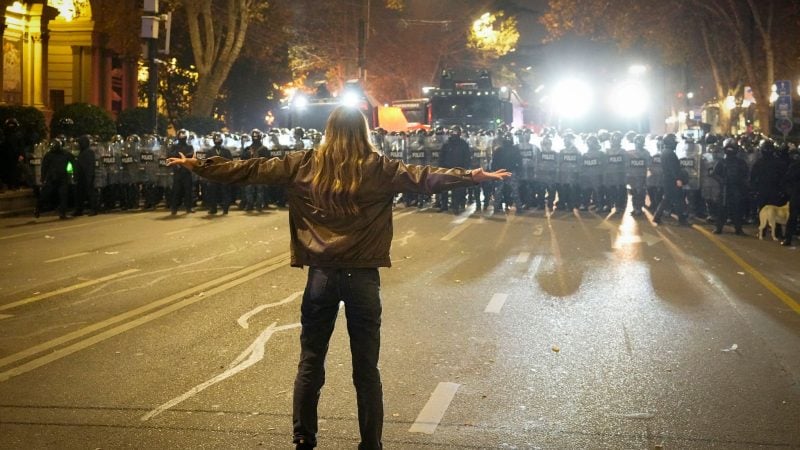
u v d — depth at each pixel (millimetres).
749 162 20922
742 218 19000
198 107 33406
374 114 32344
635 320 9555
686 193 21281
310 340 5203
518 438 5934
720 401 6766
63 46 36906
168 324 9141
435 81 36500
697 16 41188
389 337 8711
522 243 15898
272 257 13727
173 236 16406
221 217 20172
